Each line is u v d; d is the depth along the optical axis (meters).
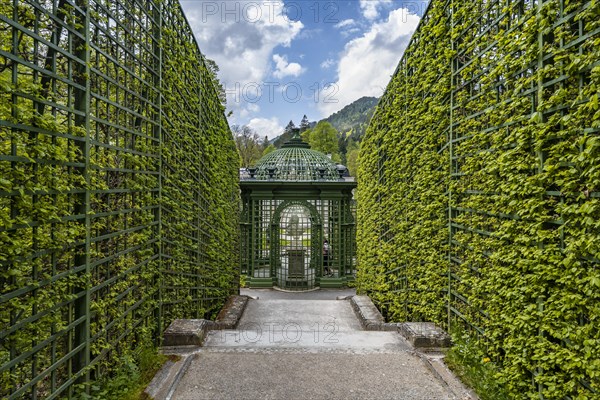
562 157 1.93
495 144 2.68
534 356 2.15
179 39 4.48
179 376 3.00
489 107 2.86
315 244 12.91
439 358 3.38
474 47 3.13
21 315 1.72
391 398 2.71
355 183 12.66
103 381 2.55
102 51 2.44
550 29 2.05
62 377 2.19
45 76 1.85
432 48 4.21
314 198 12.99
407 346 3.83
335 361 3.39
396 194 5.61
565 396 2.00
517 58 2.40
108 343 2.60
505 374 2.57
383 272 6.40
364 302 6.71
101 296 2.62
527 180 2.21
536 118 2.15
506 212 2.51
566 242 1.95
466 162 3.29
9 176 1.56
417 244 4.64
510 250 2.46
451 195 3.65
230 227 8.38
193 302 5.30
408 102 5.09
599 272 1.71
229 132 8.73
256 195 12.77
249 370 3.18
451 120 3.61
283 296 11.23
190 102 4.93
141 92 3.31
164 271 3.88
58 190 1.88
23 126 1.62
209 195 6.13
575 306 1.91
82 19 2.23
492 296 2.71
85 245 2.24
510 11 2.48
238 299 7.34
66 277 2.05
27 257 1.67
